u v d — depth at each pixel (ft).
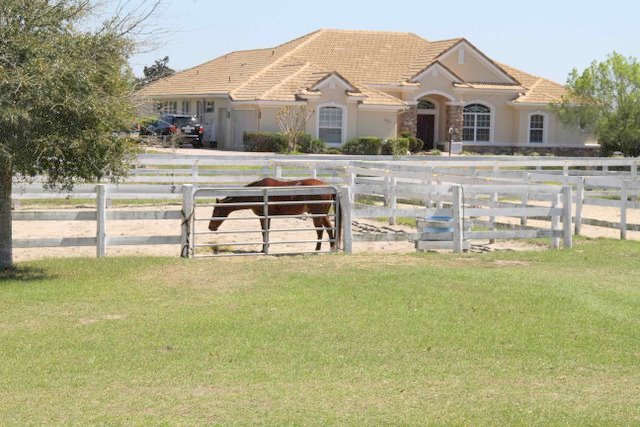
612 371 33.35
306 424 27.09
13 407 28.58
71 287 46.14
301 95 171.32
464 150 192.44
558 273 52.34
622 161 101.14
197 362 33.58
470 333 38.09
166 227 70.69
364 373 32.58
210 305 42.65
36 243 52.60
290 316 40.47
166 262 53.11
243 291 45.73
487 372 32.96
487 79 194.59
